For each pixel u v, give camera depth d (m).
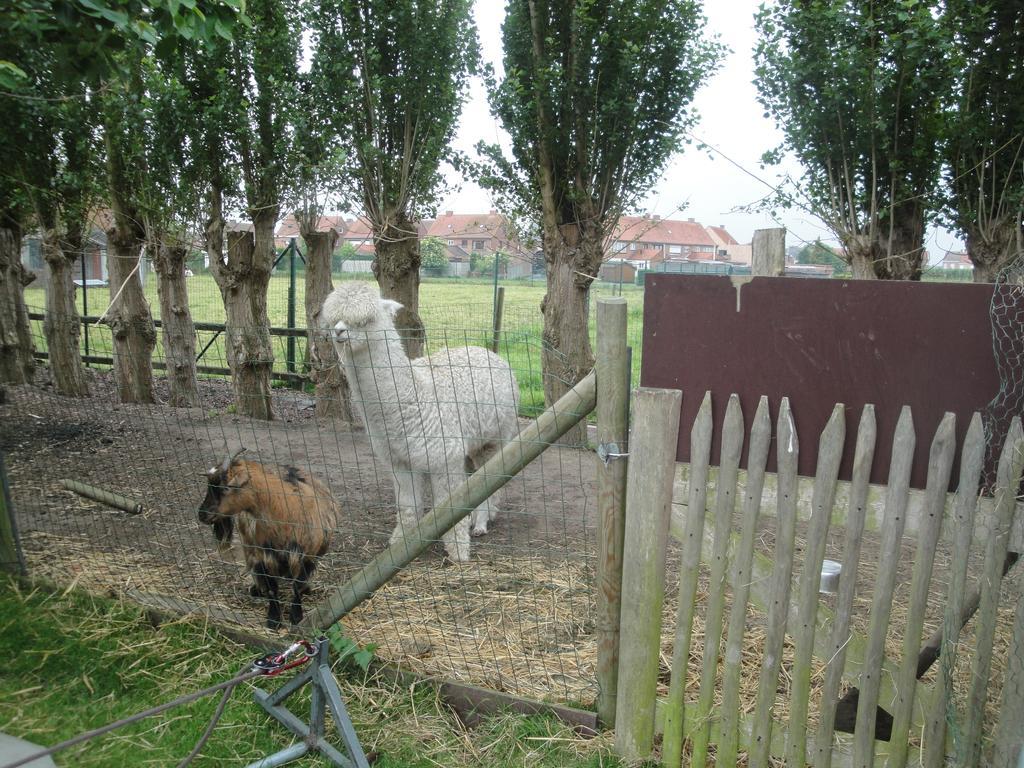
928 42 5.80
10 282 9.23
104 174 8.90
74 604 3.88
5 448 6.92
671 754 2.81
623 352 2.72
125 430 7.79
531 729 3.00
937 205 6.66
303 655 2.79
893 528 2.37
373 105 8.32
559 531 5.45
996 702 3.01
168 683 3.33
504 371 5.64
